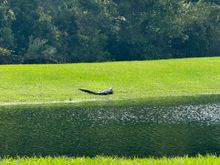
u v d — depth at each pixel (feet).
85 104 362.94
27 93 398.62
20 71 447.01
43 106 355.56
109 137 242.58
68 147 222.69
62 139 239.50
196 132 249.55
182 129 258.16
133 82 433.07
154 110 327.67
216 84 438.40
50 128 267.18
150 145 223.71
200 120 285.43
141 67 472.85
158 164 153.89
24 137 244.22
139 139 236.02
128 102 371.15
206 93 415.85
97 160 159.94
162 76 450.30
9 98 386.52
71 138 240.94
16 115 312.71
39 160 158.10
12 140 238.07
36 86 414.82
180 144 224.12
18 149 219.61
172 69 468.75
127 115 307.37
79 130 260.01
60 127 269.85
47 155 208.54
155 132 252.21
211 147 218.18
